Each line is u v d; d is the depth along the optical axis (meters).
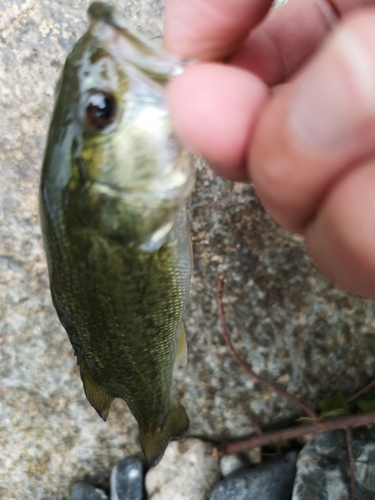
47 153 0.12
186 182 0.12
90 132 0.11
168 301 0.15
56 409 0.26
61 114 0.12
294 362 0.24
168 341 0.16
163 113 0.11
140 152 0.11
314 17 0.16
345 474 0.23
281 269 0.23
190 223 0.23
